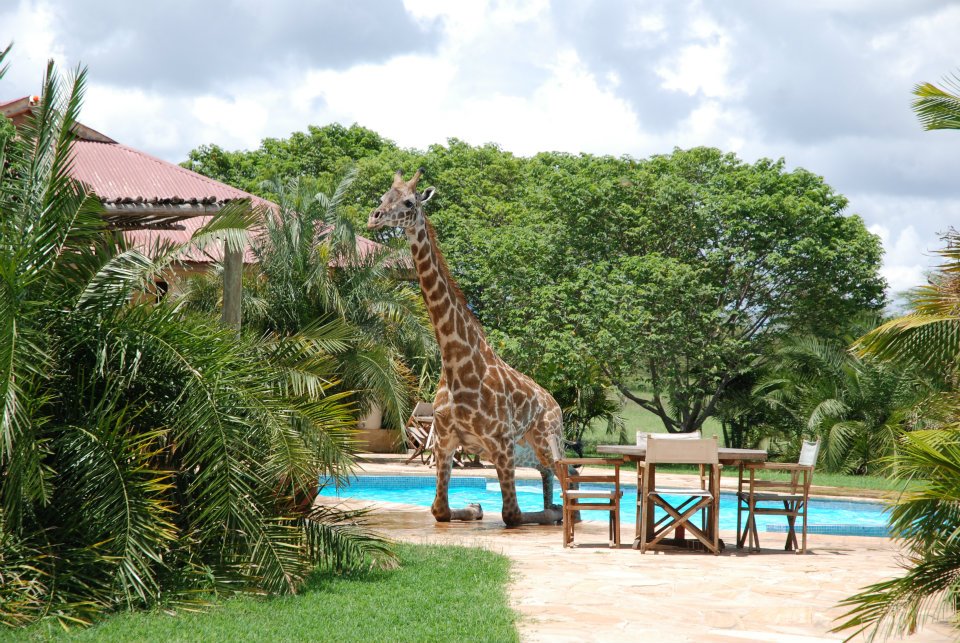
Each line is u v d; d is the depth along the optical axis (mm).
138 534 6070
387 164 36188
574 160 30438
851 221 27625
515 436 12164
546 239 27500
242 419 6762
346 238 20812
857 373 23172
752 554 9688
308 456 6941
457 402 11609
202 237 7359
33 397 6152
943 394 8156
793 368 25672
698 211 26188
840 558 9445
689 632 5887
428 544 9312
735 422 28875
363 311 20734
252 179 40688
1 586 5754
